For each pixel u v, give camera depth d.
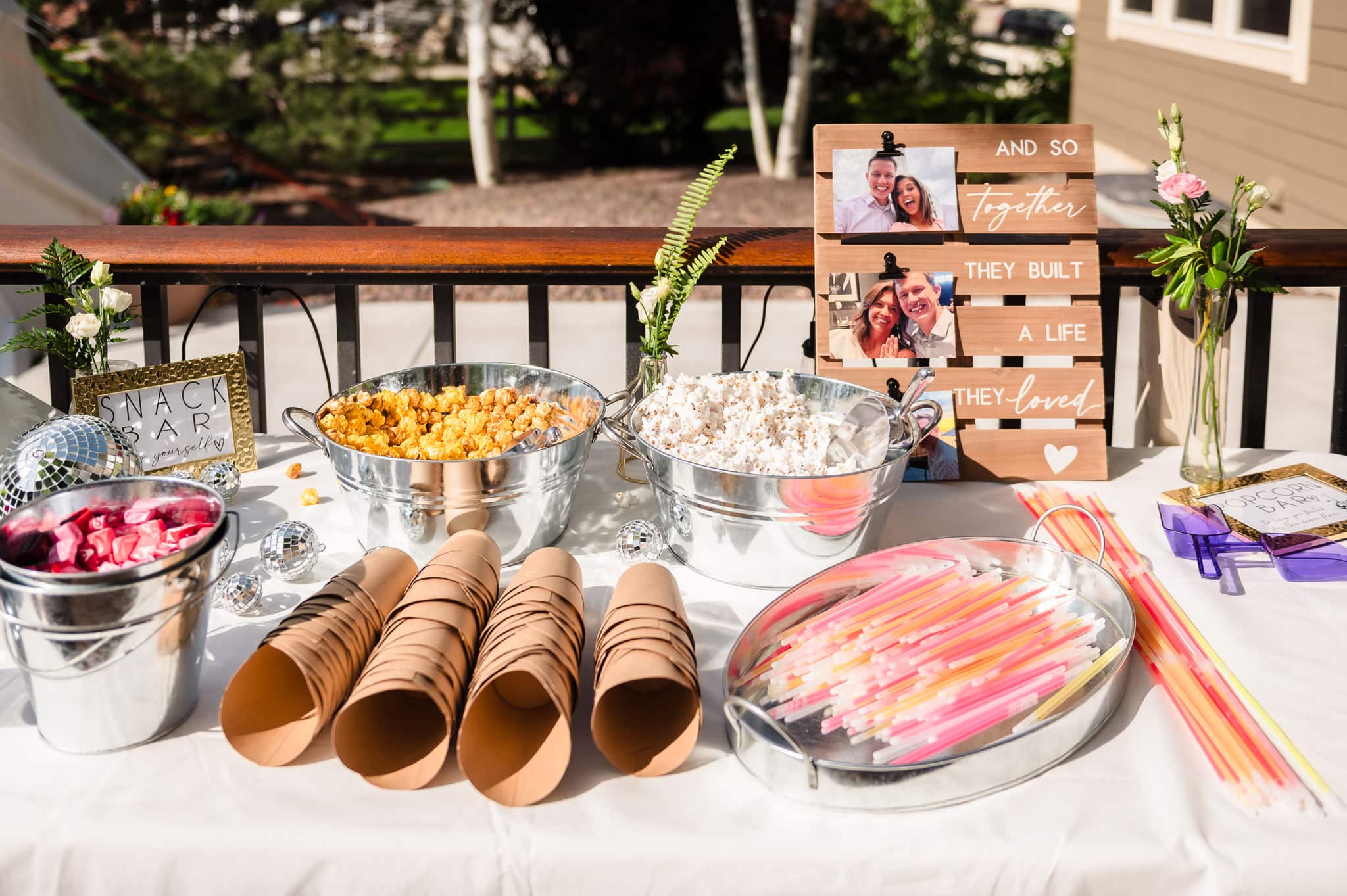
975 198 1.58
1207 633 1.12
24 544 0.96
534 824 0.86
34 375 4.02
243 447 1.52
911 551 1.15
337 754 0.88
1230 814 0.87
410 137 10.91
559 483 1.23
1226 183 5.91
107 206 5.05
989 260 1.57
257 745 0.92
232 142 9.80
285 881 0.85
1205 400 1.46
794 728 0.94
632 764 0.91
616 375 4.34
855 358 1.57
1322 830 0.85
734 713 0.91
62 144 5.00
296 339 4.88
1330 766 0.92
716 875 0.84
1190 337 1.64
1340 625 1.13
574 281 1.73
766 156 9.57
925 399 1.55
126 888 0.86
